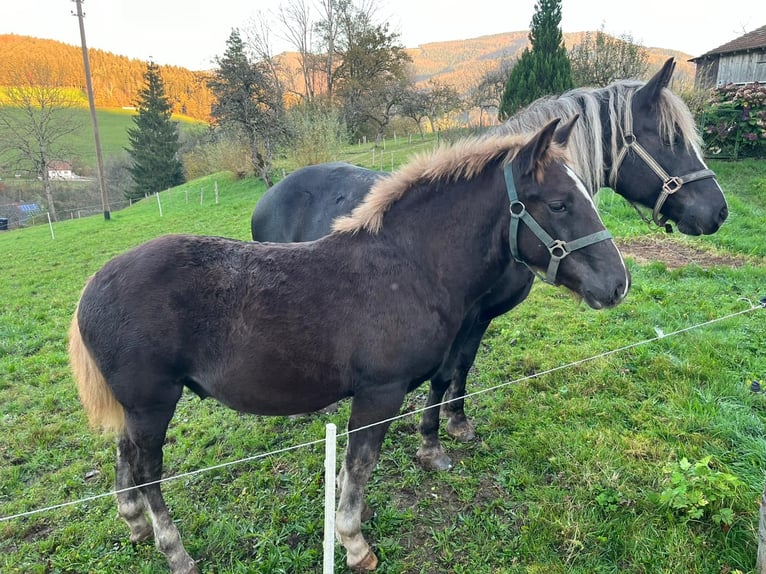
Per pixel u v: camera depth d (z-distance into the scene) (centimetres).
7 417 448
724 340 446
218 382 238
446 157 250
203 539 290
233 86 2205
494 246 245
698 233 332
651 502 274
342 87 3725
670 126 321
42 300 855
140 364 228
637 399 379
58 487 347
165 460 372
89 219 2164
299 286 232
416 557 267
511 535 273
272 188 470
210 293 229
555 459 318
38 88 3219
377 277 236
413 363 237
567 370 429
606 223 897
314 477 333
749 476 284
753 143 1184
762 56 1694
